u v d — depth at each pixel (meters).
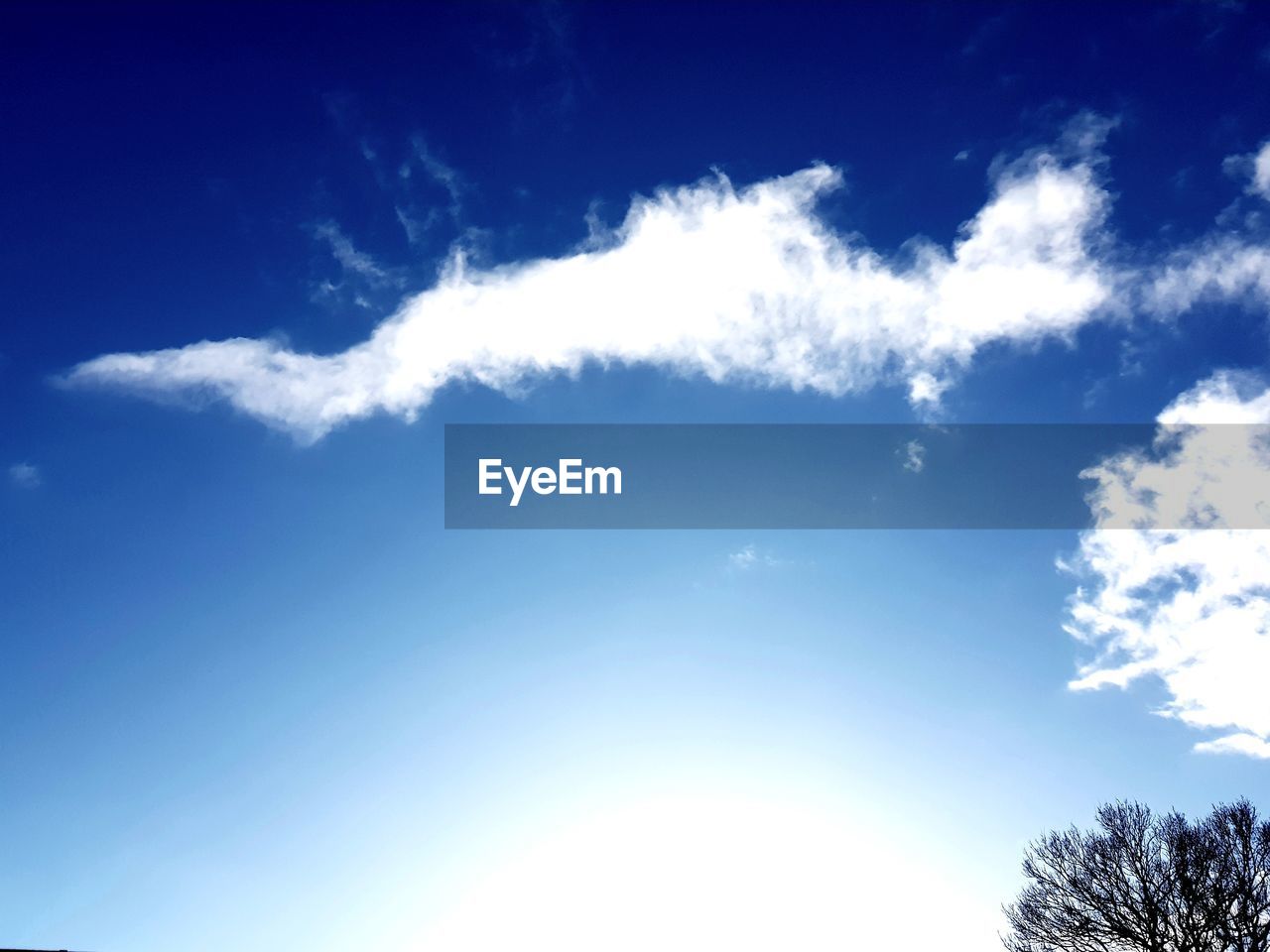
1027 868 38.56
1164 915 34.59
